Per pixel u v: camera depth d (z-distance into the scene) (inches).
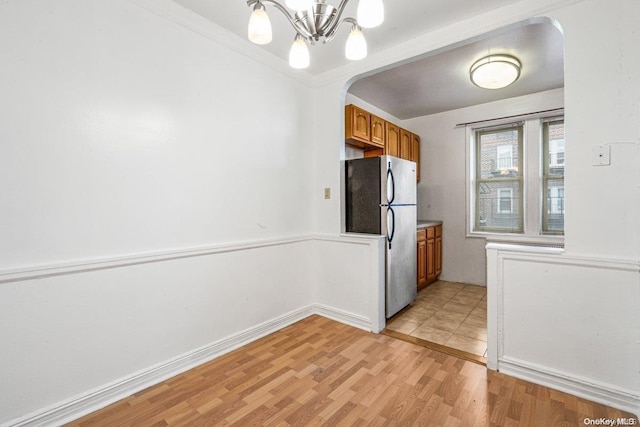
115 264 68.1
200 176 84.9
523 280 76.0
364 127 133.6
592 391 67.4
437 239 171.9
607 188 65.5
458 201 172.2
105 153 67.0
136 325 72.2
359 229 120.0
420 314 124.3
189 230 82.6
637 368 62.9
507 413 63.8
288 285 112.8
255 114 100.1
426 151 183.2
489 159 164.1
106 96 67.0
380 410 65.3
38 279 58.4
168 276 78.1
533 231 149.6
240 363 84.7
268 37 49.4
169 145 78.0
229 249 91.7
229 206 92.5
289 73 111.8
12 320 55.8
